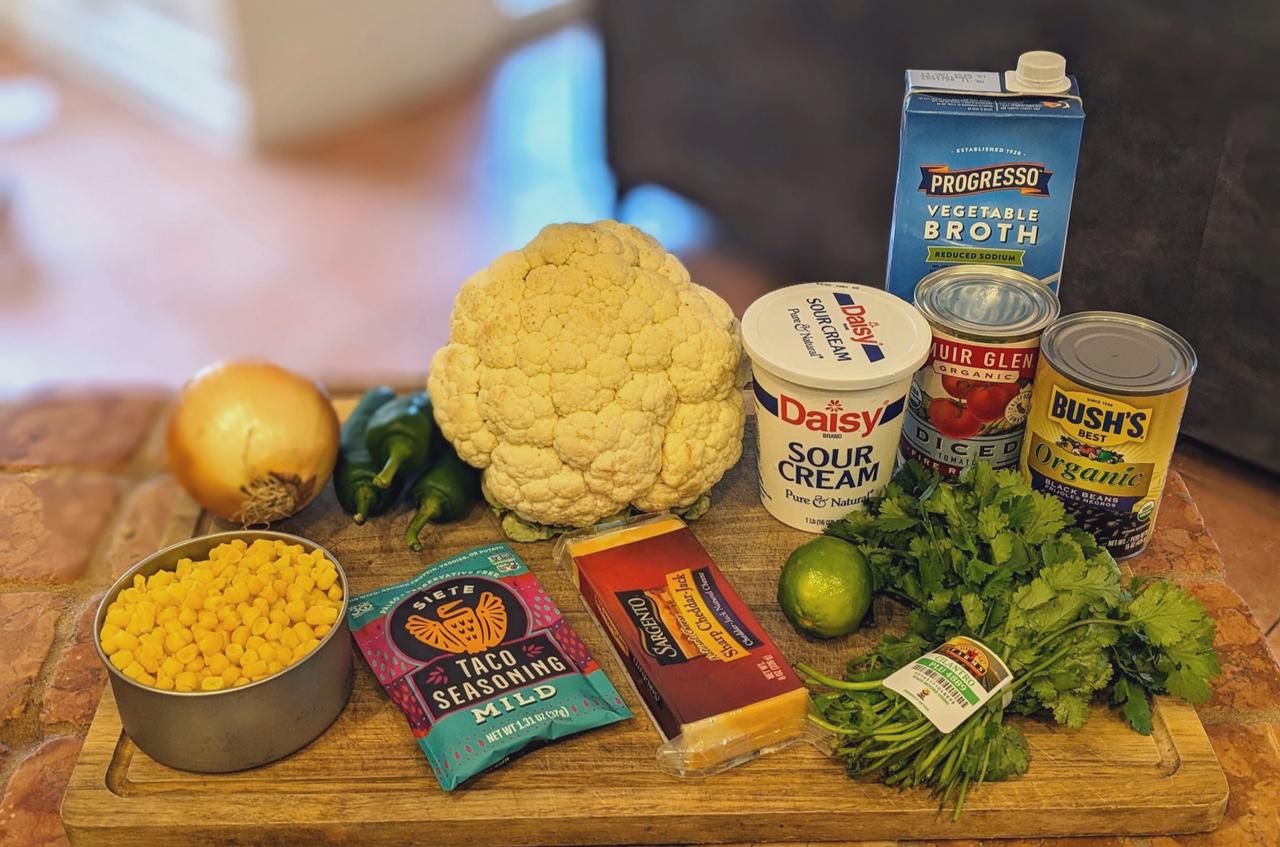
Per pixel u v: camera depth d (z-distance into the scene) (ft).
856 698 3.16
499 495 3.76
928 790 3.13
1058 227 3.69
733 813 3.08
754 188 7.87
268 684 3.03
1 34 12.30
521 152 10.55
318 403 3.89
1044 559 3.35
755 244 8.93
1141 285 5.21
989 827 3.13
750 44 7.23
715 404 3.78
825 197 7.52
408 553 3.83
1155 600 3.24
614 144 8.40
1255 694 3.50
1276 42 4.47
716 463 3.81
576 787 3.13
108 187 10.36
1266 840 3.15
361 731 3.27
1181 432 5.15
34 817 3.29
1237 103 4.64
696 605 3.51
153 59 11.18
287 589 3.32
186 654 3.11
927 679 3.08
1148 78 4.84
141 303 9.05
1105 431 3.46
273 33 10.31
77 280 9.32
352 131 10.97
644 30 7.64
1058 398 3.49
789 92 7.25
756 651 3.35
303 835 3.09
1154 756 3.21
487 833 3.10
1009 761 3.11
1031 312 3.67
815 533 3.87
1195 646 3.20
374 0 10.68
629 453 3.58
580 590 3.67
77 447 4.63
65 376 8.39
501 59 11.83
